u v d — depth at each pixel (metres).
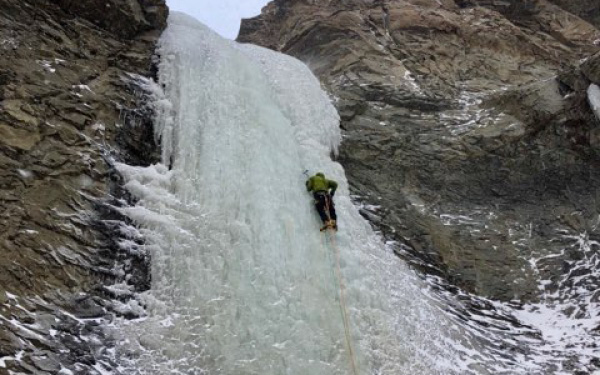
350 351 7.87
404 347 8.69
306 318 8.34
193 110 10.98
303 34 18.30
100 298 7.89
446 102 15.10
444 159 13.30
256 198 9.58
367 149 13.18
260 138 10.91
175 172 9.82
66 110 9.51
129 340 7.54
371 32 17.70
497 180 13.02
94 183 8.99
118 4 11.82
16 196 8.02
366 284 9.16
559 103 14.06
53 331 7.15
